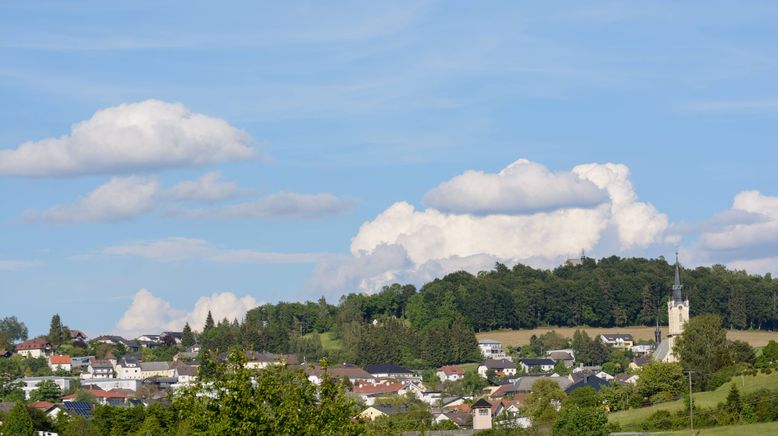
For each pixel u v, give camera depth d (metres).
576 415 171.00
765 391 179.50
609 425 175.12
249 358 80.19
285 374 79.25
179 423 149.38
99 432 182.00
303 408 76.69
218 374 77.81
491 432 183.12
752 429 162.00
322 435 74.88
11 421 183.88
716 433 161.50
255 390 76.19
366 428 79.75
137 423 174.12
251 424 73.56
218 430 73.12
